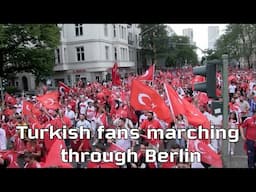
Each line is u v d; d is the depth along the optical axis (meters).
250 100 17.19
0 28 32.50
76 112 17.77
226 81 6.11
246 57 65.81
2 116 15.88
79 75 51.62
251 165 10.05
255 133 9.95
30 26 34.62
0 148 11.53
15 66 38.75
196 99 15.30
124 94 17.75
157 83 25.78
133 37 73.06
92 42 50.62
